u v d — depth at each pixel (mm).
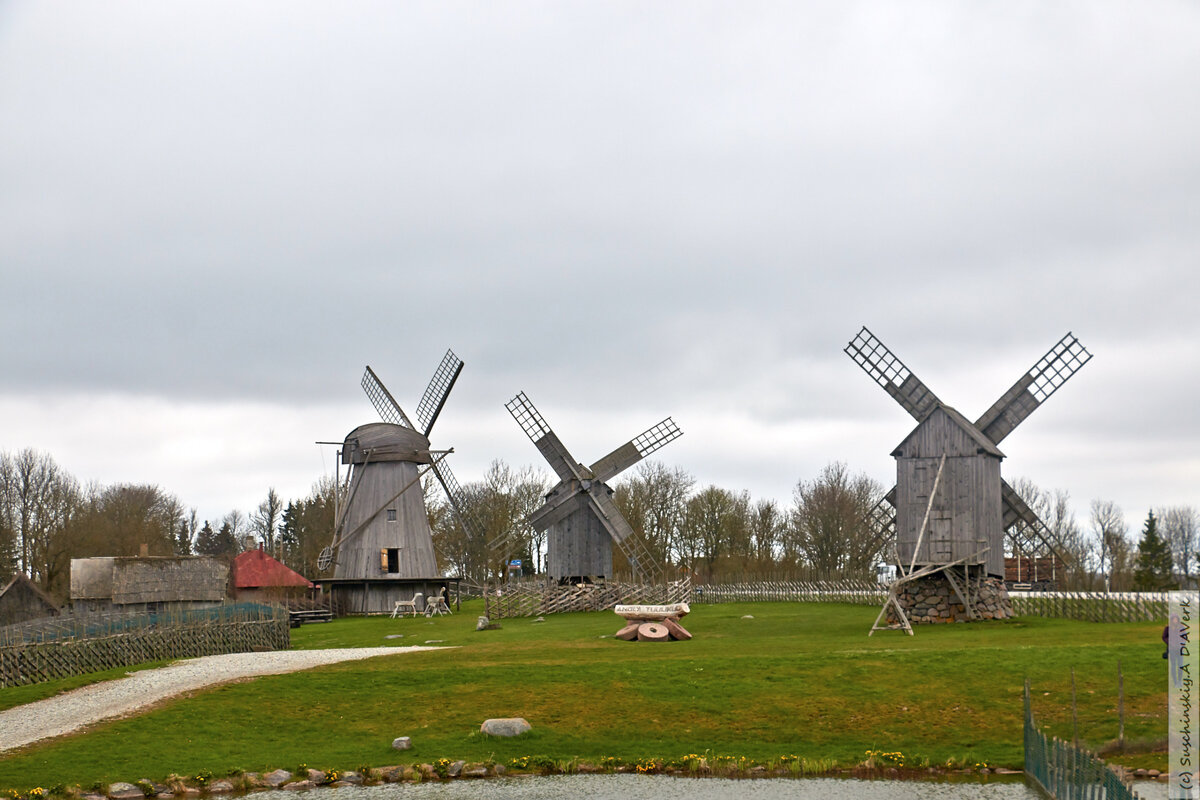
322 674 47469
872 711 40719
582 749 38438
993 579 61250
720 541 132750
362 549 87062
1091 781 28859
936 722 39531
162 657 55531
